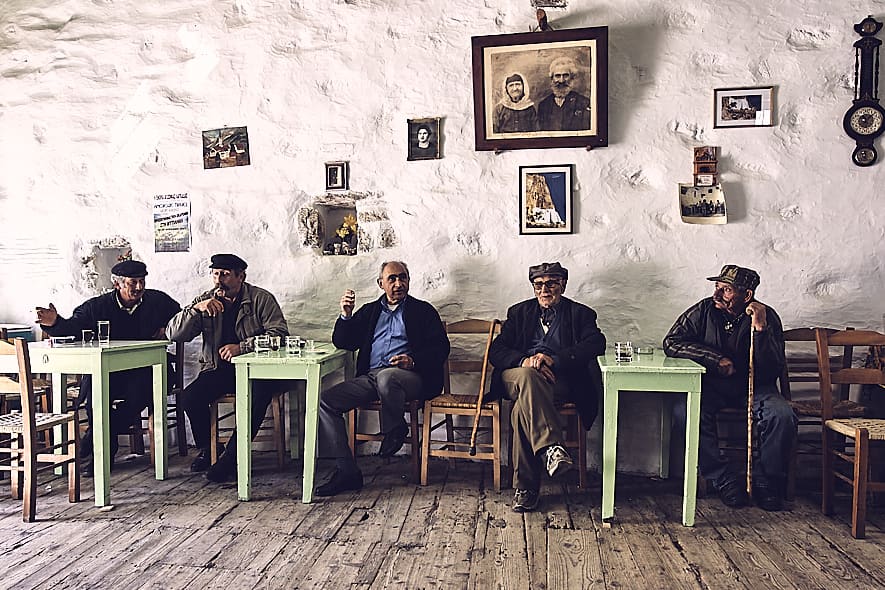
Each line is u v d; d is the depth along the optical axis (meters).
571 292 4.41
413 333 4.19
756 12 4.23
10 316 5.04
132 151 4.89
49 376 4.59
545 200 4.41
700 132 4.29
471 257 4.51
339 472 3.89
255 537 3.21
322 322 4.70
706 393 3.84
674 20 4.30
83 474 4.19
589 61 4.30
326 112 4.67
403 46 4.58
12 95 5.03
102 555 3.01
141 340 4.43
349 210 4.84
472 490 3.92
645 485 4.05
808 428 4.21
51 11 5.01
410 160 4.56
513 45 4.37
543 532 3.29
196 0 4.82
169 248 4.85
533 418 3.55
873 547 3.12
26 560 2.96
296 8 4.71
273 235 4.74
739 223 4.25
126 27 4.91
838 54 4.17
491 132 4.44
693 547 3.12
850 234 4.17
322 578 2.79
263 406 4.20
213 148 4.80
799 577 2.81
